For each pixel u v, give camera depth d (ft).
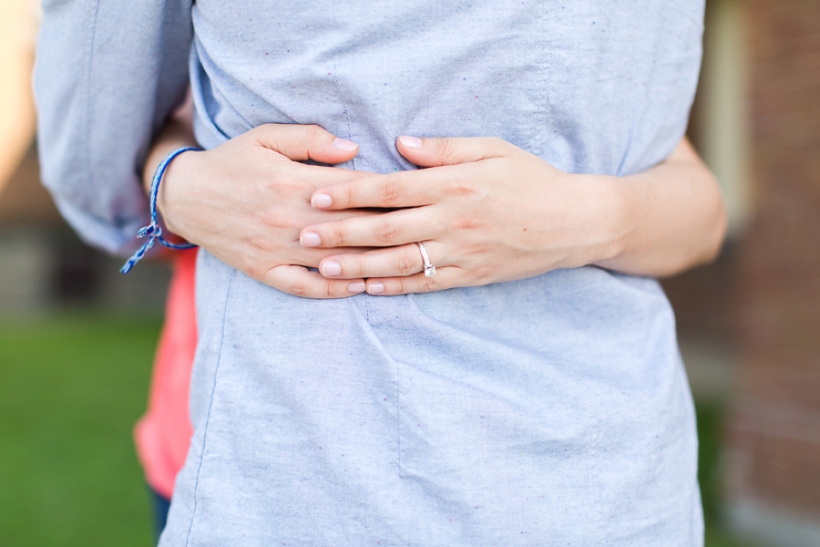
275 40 2.36
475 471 2.27
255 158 2.41
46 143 3.16
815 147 8.02
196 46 2.72
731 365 17.84
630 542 2.43
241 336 2.42
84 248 31.12
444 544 2.23
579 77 2.44
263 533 2.28
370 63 2.31
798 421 8.03
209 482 2.34
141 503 9.52
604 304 2.72
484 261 2.37
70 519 8.98
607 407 2.46
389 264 2.30
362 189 2.25
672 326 2.93
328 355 2.34
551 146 2.55
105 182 3.25
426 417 2.25
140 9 2.65
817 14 7.98
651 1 2.68
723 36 19.24
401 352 2.36
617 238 2.56
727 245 19.01
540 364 2.45
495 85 2.40
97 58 2.76
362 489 2.24
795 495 8.00
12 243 29.14
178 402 3.67
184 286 3.84
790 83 8.24
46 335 22.21
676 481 2.64
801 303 8.10
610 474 2.42
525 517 2.29
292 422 2.32
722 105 19.33
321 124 2.42
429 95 2.37
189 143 3.25
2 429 12.76
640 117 2.77
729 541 8.19
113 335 22.45
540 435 2.33
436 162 2.33
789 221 8.22
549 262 2.46
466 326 2.48
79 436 12.40
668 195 2.78
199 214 2.55
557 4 2.37
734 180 19.11
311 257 2.38
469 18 2.31
